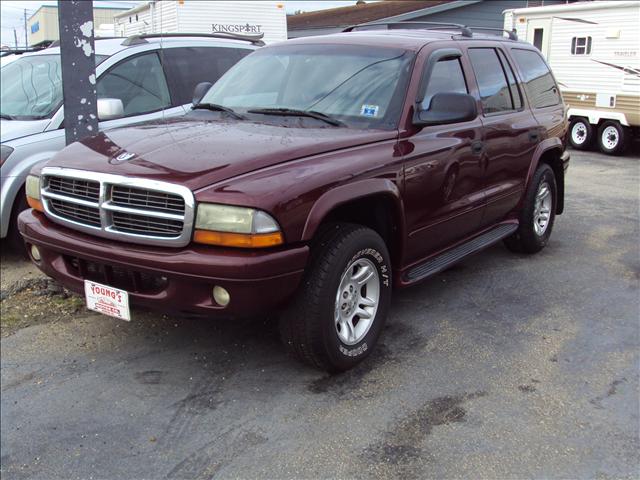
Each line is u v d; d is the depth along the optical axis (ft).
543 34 48.47
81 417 10.87
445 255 15.47
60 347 13.33
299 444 10.05
